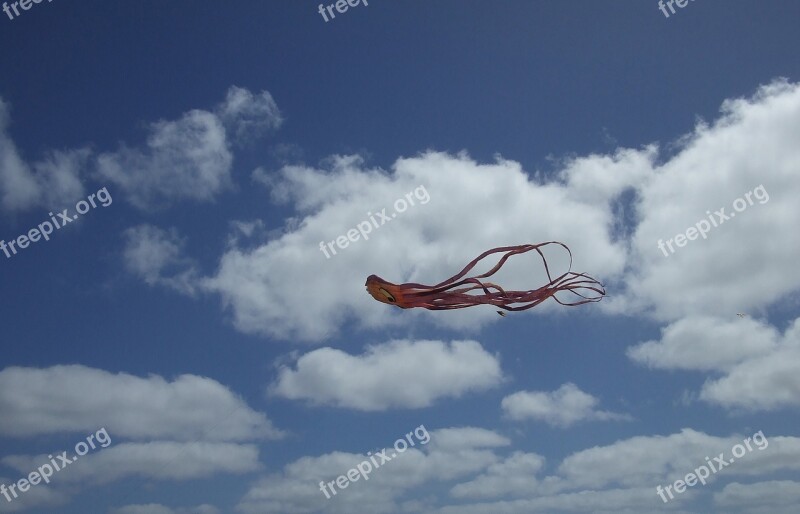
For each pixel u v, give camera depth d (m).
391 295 24.17
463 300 24.12
